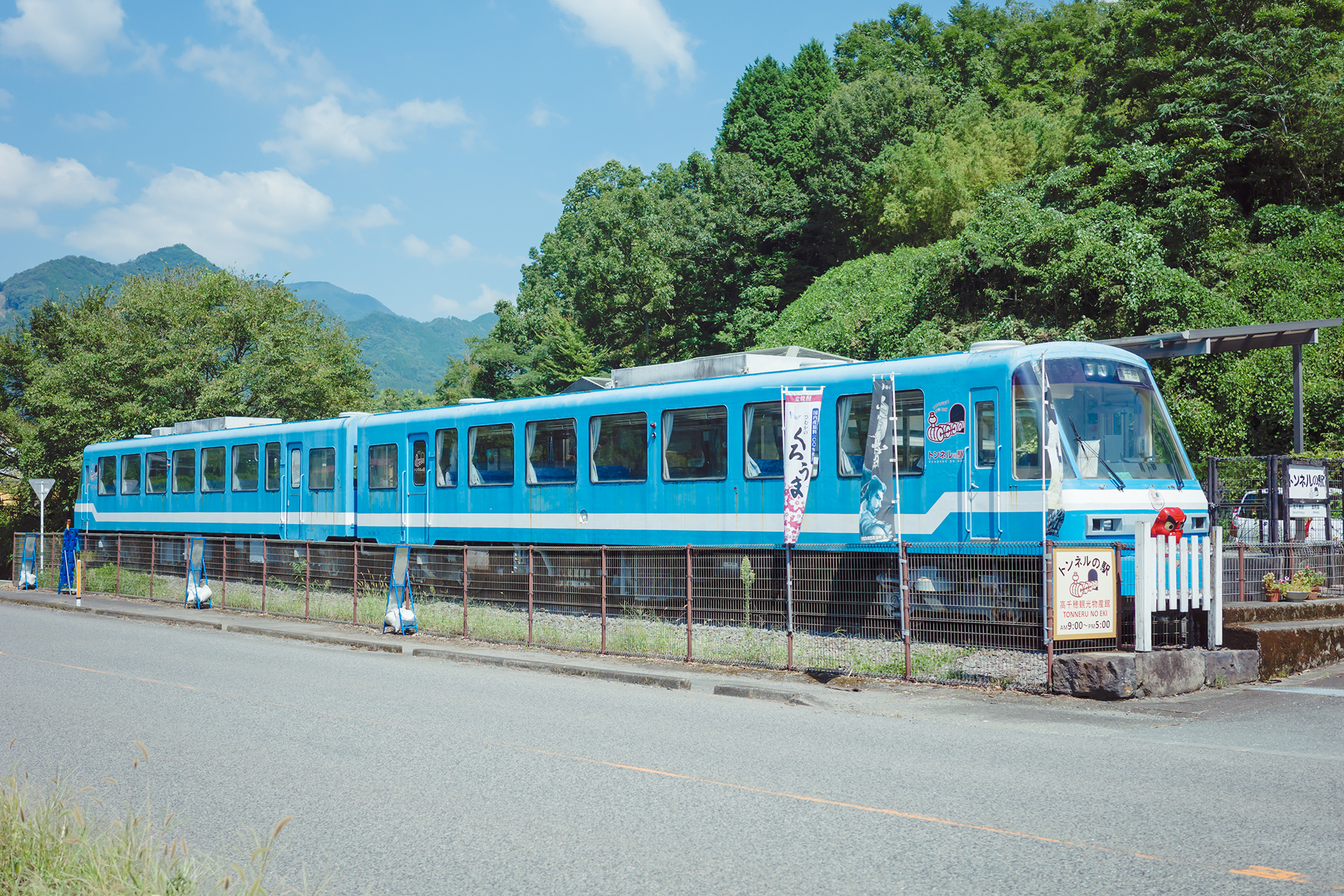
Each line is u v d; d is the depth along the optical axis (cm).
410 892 497
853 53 7606
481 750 823
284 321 4241
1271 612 1278
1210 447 2678
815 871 520
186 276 4381
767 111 6819
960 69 6912
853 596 1388
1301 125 3684
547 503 1959
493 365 6562
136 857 459
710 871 523
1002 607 1220
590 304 5719
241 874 452
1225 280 3309
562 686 1192
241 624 1872
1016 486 1316
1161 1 4106
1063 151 4369
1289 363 2770
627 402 1836
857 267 4778
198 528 2886
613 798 670
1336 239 3391
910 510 1430
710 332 5966
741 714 996
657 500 1767
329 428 2466
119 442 3269
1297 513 1590
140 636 1756
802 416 1441
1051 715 959
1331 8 3969
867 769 748
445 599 1898
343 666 1364
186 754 813
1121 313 2920
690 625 1327
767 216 6056
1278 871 509
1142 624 1065
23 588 2831
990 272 3375
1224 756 777
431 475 2200
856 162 5803
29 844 471
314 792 693
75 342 4216
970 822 602
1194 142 3481
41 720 966
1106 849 546
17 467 4738
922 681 1130
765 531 1614
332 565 2058
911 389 1446
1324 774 716
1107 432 1352
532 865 536
